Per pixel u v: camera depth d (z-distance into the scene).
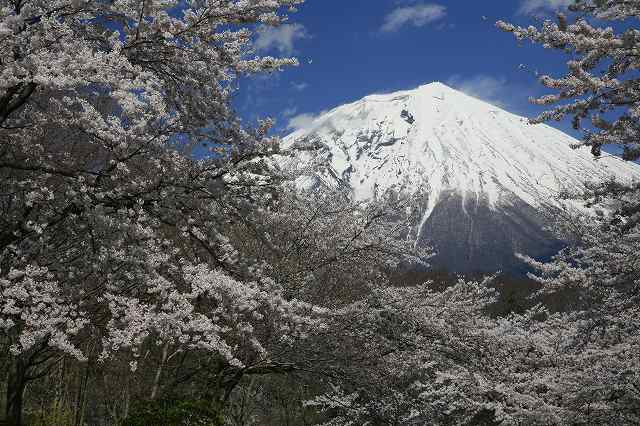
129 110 6.09
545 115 5.22
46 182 7.90
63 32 5.91
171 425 8.85
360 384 12.13
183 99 7.56
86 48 6.11
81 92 7.96
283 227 12.20
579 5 4.83
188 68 7.36
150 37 7.18
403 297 12.14
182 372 12.67
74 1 6.25
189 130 7.57
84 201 6.45
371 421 12.88
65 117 6.94
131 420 8.94
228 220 8.36
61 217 6.99
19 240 7.07
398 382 12.46
